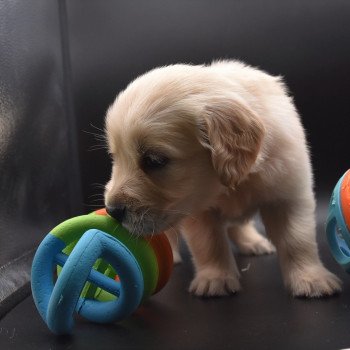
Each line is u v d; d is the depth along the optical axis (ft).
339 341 1.45
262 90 1.84
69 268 1.51
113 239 1.56
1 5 2.28
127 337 1.57
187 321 1.66
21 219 2.23
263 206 1.90
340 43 3.03
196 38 3.10
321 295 1.75
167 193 1.66
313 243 1.87
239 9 3.08
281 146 1.80
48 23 2.78
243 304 1.76
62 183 2.75
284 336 1.50
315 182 3.05
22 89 2.38
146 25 3.10
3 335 1.65
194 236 1.95
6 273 2.01
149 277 1.69
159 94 1.66
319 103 3.07
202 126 1.65
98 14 3.09
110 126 1.70
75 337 1.59
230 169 1.64
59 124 2.79
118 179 1.68
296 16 3.05
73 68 3.09
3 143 2.14
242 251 2.42
